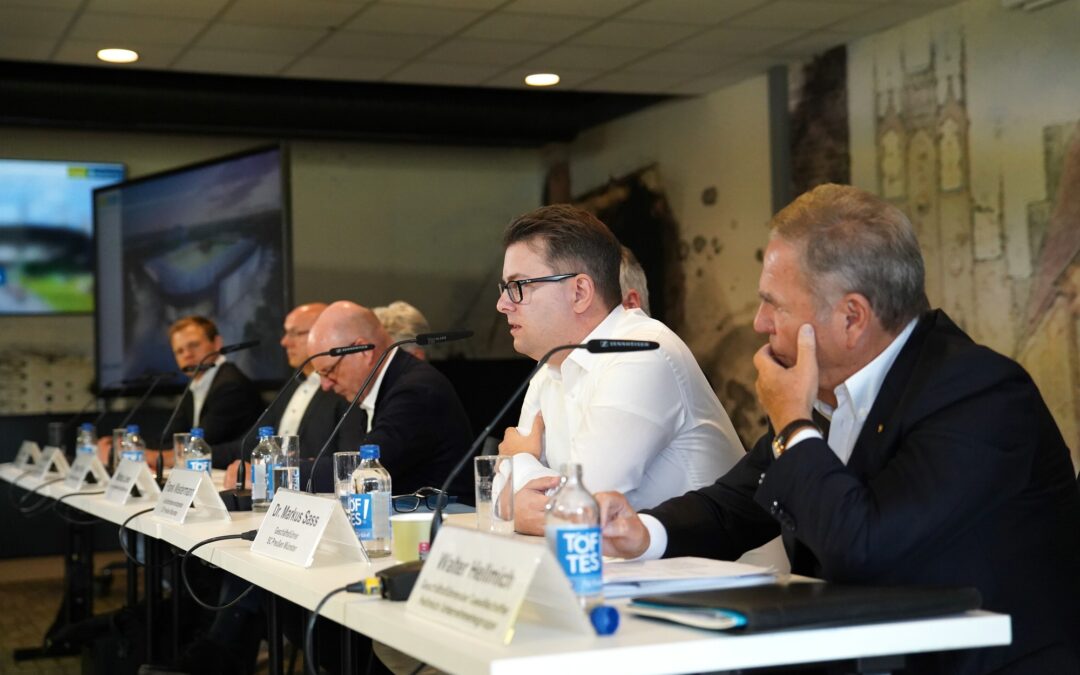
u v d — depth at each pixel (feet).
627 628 4.41
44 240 26.96
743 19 18.81
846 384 5.86
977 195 17.81
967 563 5.28
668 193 25.38
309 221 28.86
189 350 19.98
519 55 20.89
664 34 19.65
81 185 27.20
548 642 4.18
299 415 17.47
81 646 12.84
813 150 21.13
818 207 5.85
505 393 22.41
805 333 5.74
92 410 25.85
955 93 18.16
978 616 4.49
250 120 24.53
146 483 11.45
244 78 24.36
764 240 22.44
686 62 21.49
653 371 7.72
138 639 11.98
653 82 23.00
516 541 4.42
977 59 17.76
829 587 4.78
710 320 24.02
